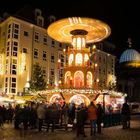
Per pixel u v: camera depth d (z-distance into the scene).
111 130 21.03
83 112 16.84
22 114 21.25
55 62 55.34
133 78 91.75
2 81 47.38
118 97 35.12
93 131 18.61
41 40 53.00
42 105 19.97
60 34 34.91
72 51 33.75
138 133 18.80
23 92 44.94
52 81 53.88
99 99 29.75
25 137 16.20
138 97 88.81
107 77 70.62
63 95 30.67
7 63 47.31
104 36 35.12
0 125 22.97
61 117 22.16
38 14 54.38
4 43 49.25
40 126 19.91
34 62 50.75
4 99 35.91
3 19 52.03
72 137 16.39
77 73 32.62
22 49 49.00
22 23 49.62
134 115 54.03
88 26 31.97
